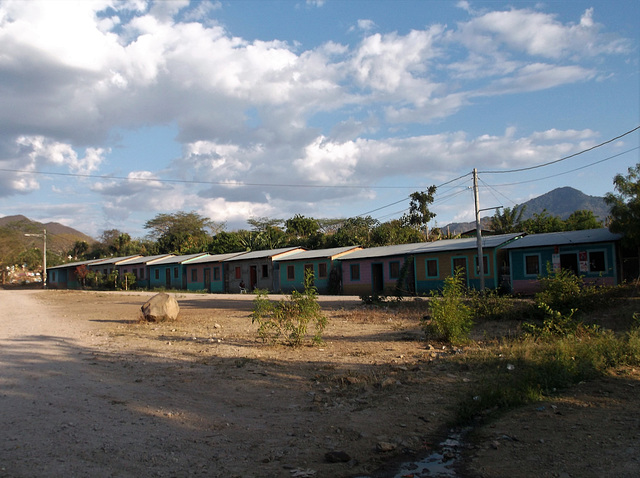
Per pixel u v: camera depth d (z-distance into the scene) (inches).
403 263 1245.7
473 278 1111.6
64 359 386.3
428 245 1261.1
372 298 859.4
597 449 186.1
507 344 387.2
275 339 464.8
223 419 236.5
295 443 205.3
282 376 322.0
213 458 188.5
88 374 331.3
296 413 245.4
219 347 438.6
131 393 281.9
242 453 194.2
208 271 1897.1
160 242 3053.6
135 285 2213.3
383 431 218.8
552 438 200.7
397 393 276.5
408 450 198.1
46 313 856.9
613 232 888.9
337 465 183.5
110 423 228.1
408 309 754.8
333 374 325.4
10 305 1104.8
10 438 205.8
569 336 390.3
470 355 367.9
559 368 296.4
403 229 1830.7
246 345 448.5
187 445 201.9
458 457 189.8
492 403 250.1
